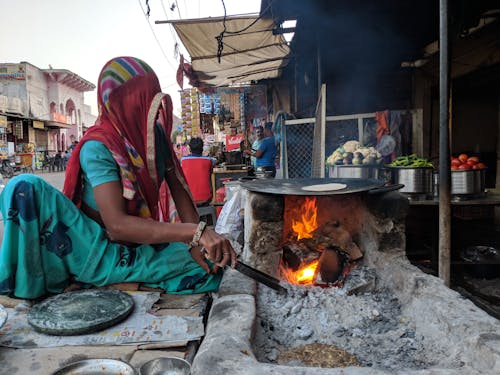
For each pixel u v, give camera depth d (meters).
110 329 1.69
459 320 1.70
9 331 1.68
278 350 1.91
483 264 3.68
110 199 1.79
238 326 1.63
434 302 1.93
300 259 2.77
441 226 2.75
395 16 6.01
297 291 2.41
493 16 5.13
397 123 6.05
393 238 2.58
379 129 5.86
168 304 1.94
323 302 2.34
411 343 1.89
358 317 2.19
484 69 6.36
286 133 6.15
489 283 3.59
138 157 1.95
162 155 2.26
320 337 2.03
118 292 1.96
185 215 2.39
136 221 1.77
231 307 1.84
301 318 2.19
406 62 8.06
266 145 7.32
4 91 26.84
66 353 1.53
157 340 1.62
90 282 2.03
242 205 4.27
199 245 1.79
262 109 11.26
